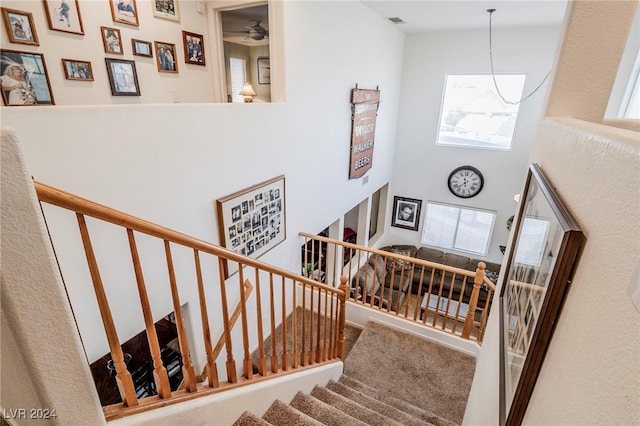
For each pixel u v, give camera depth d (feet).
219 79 11.84
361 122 17.03
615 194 1.82
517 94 19.61
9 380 2.31
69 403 2.77
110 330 3.39
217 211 8.92
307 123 12.60
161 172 7.14
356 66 15.56
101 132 5.83
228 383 5.20
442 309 19.67
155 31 9.62
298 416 6.06
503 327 4.53
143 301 3.69
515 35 18.37
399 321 12.66
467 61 19.85
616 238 1.72
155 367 3.96
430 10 15.38
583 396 1.83
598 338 1.76
